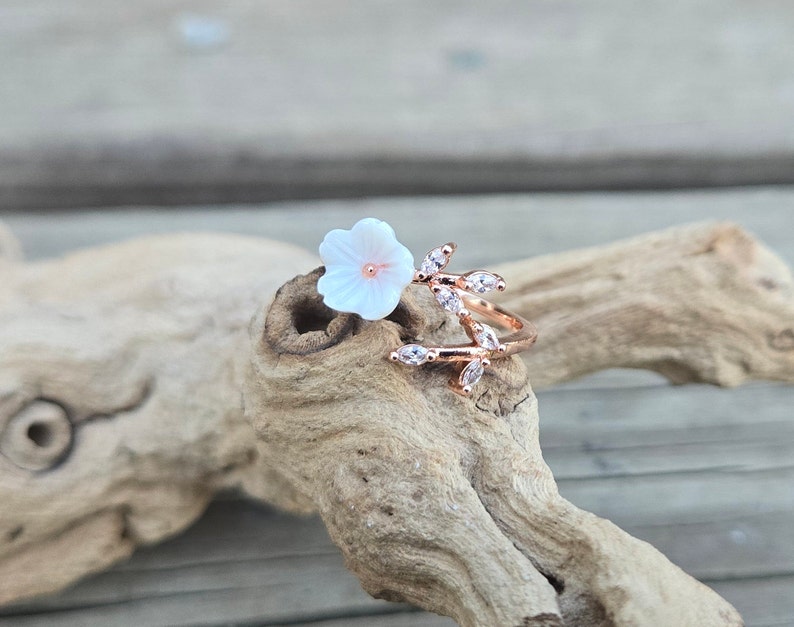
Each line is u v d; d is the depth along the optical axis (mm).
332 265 146
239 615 175
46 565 166
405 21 333
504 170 271
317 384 145
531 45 321
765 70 307
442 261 151
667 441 200
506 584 135
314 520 184
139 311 170
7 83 286
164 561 180
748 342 171
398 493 139
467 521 138
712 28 330
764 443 200
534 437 147
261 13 332
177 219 257
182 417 165
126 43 310
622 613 132
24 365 161
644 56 315
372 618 175
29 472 161
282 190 269
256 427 149
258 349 147
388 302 143
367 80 298
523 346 151
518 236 249
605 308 170
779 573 180
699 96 292
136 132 264
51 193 260
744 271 169
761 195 269
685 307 169
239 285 170
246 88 291
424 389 146
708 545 183
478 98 291
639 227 253
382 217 257
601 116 282
